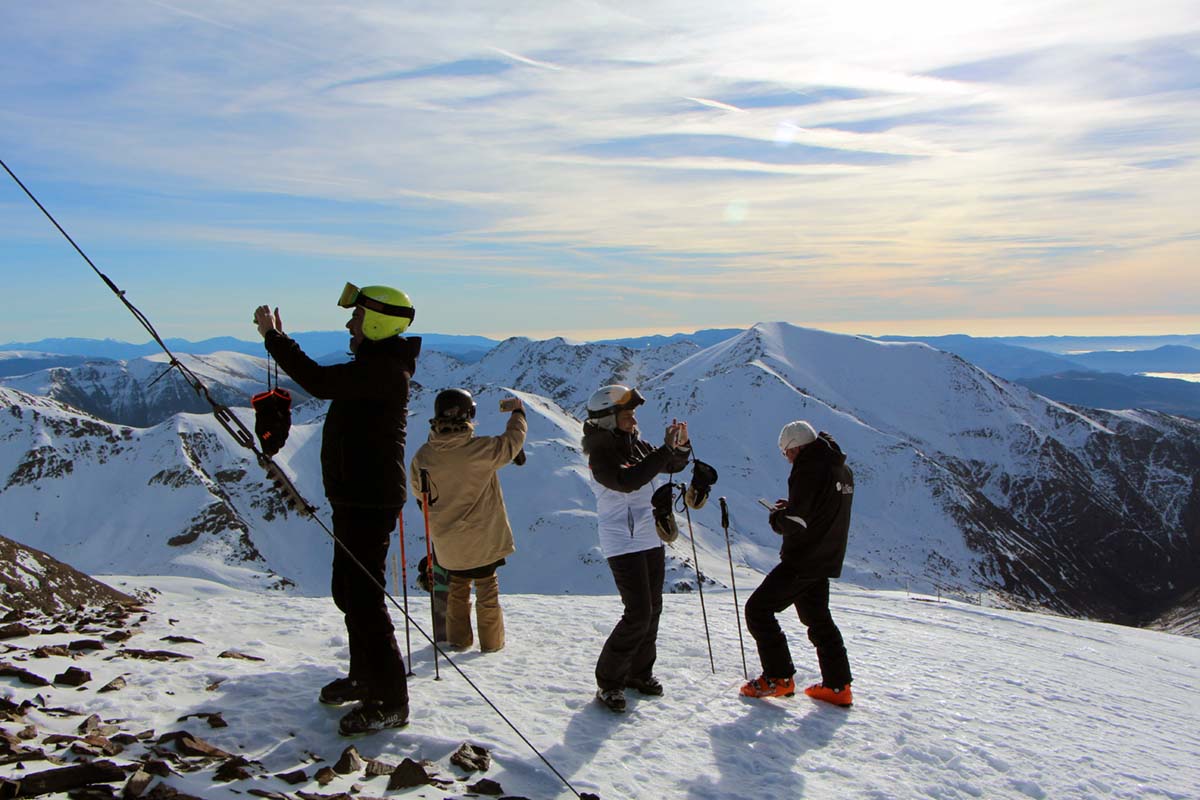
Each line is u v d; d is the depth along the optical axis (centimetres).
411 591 4744
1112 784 532
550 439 13138
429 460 651
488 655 683
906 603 1783
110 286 381
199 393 415
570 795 421
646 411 19400
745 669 680
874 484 16250
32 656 550
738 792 452
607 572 9538
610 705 551
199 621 755
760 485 16212
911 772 509
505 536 686
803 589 616
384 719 464
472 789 409
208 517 12094
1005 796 494
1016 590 13988
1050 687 834
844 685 623
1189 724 783
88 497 13112
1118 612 14712
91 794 349
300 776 398
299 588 10975
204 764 402
